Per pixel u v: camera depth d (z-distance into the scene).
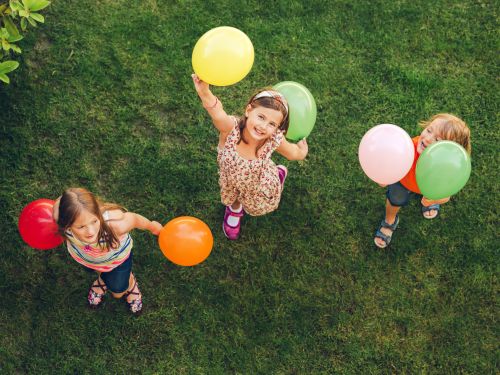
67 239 3.10
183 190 4.10
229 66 2.86
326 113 4.30
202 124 4.25
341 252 4.00
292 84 3.30
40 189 4.03
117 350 3.74
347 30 4.54
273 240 4.02
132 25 4.46
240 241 4.02
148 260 3.94
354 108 4.33
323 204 4.11
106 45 4.40
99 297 3.78
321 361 3.76
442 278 3.95
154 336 3.79
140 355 3.74
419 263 3.98
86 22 4.45
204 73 2.91
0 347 3.70
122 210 3.21
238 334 3.79
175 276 3.92
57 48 4.36
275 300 3.88
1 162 4.07
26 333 3.74
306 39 4.50
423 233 4.05
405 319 3.85
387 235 3.98
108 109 4.25
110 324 3.80
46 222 3.09
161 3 4.54
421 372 3.74
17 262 3.88
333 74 4.41
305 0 4.61
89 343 3.75
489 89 4.39
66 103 4.23
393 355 3.78
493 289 3.91
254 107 2.99
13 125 4.16
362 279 3.94
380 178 3.14
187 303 3.87
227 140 3.17
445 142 3.04
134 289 3.74
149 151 4.16
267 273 3.94
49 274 3.88
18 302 3.79
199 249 3.24
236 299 3.88
